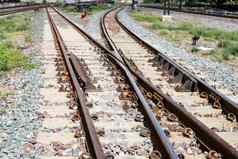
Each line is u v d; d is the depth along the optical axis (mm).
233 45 19312
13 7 68312
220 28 33344
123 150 5918
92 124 6297
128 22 36719
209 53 17219
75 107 7859
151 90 8953
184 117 7082
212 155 5703
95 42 17453
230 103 7793
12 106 8180
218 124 7246
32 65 12391
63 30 25594
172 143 6195
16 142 6254
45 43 18328
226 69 13289
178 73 10938
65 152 5848
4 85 10172
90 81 9734
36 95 8945
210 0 89875
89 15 49250
